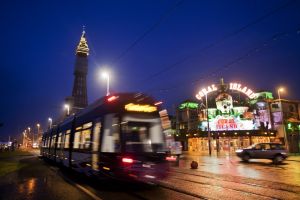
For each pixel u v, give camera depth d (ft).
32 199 32.89
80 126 51.52
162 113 40.86
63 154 64.59
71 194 35.76
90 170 42.50
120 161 36.29
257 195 34.27
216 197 33.09
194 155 142.51
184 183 44.14
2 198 33.47
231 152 169.78
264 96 193.06
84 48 640.17
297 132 173.99
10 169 69.56
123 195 34.68
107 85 100.89
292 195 34.30
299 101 182.29
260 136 171.83
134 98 39.99
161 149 38.78
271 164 84.43
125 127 38.06
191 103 211.20
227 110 179.42
